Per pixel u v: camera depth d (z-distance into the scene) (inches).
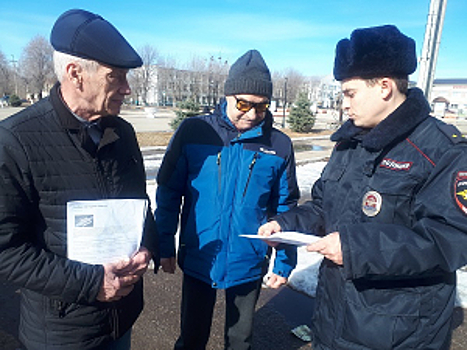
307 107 839.1
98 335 62.6
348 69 58.4
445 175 52.3
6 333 107.3
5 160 51.4
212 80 1836.9
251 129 82.5
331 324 64.6
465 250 49.1
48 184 55.5
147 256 62.2
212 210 82.9
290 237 62.6
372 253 52.6
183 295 91.4
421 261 51.3
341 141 69.1
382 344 57.4
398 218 56.7
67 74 53.9
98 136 61.3
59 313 58.8
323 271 68.6
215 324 120.0
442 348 61.9
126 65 53.6
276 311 127.6
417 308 56.2
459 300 133.1
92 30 52.7
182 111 633.6
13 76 2087.8
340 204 64.7
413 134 57.5
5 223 52.3
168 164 87.4
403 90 58.4
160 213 89.4
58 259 54.7
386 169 58.0
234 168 82.0
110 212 56.4
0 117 881.5
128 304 67.2
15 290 131.8
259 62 77.9
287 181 89.2
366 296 58.7
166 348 107.3
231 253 83.4
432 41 311.1
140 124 871.1
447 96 3206.2
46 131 55.3
